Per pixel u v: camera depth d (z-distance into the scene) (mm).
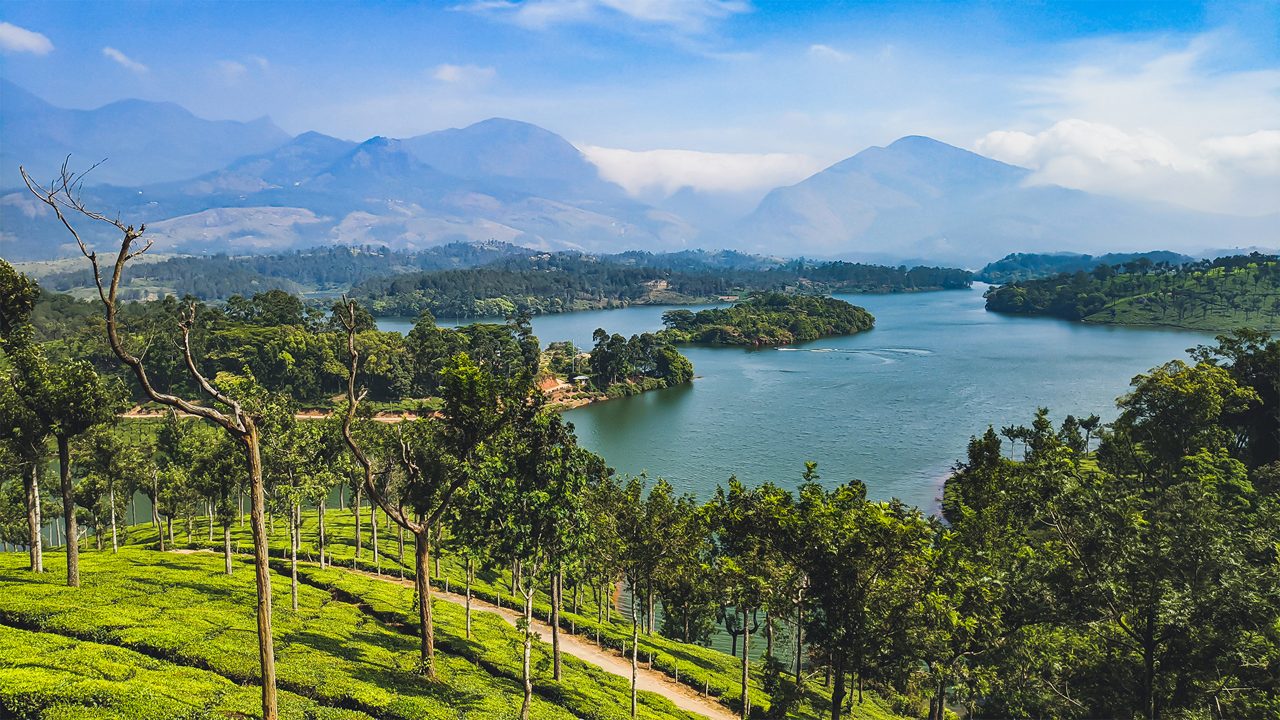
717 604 63594
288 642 44594
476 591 78062
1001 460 58438
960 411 184000
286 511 54906
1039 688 43875
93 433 56406
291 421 57500
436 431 47156
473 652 52812
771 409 199750
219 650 40281
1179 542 40438
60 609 42969
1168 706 41312
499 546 44125
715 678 60844
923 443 157500
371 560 83500
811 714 54844
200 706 31953
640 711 48062
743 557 44156
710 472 142000
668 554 53656
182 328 24234
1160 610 38656
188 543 90125
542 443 44312
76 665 33812
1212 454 89938
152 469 87938
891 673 39594
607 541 54594
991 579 44625
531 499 42438
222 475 58812
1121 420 101312
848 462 145375
